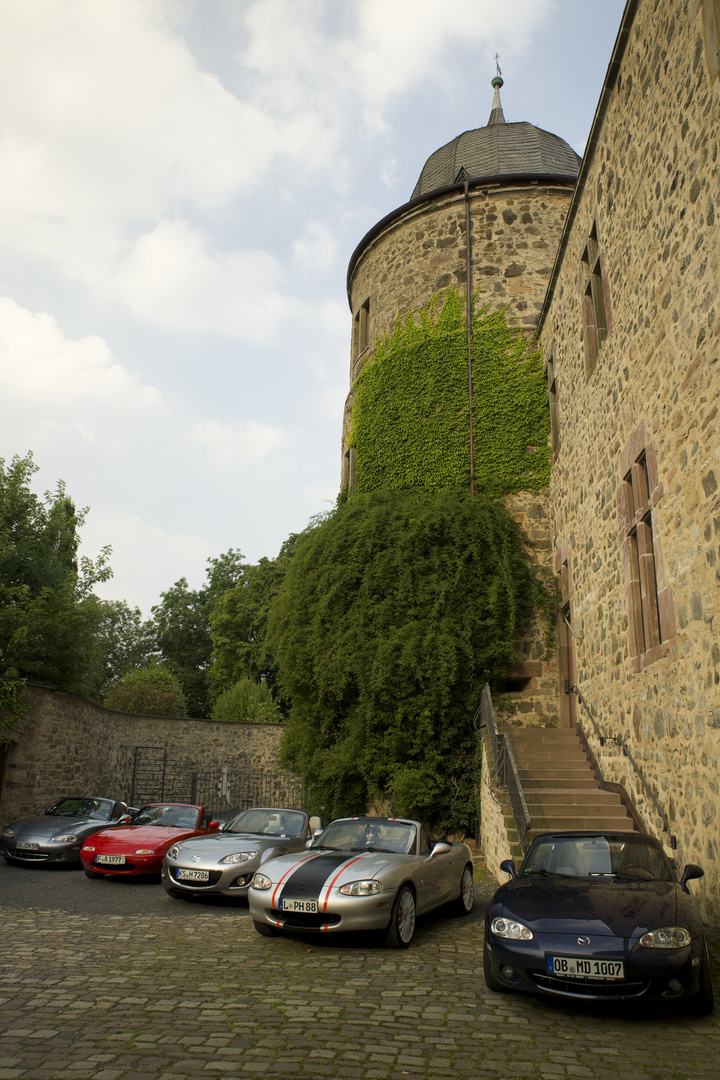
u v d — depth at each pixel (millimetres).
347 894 6934
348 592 16391
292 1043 4379
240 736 29016
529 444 17625
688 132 8633
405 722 15266
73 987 5500
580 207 13719
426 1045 4402
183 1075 3859
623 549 11141
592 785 12516
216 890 9297
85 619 21328
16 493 21609
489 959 5422
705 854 8055
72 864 13602
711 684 7934
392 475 18766
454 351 18734
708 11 8055
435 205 20172
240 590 41688
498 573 16078
